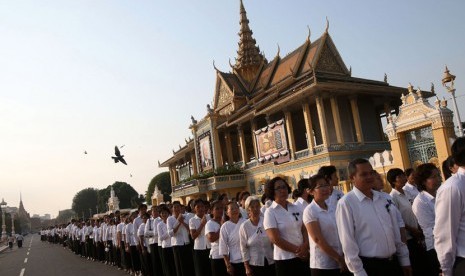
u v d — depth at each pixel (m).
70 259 27.00
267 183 6.91
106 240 21.03
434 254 6.43
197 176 39.84
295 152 32.88
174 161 63.97
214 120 43.47
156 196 65.12
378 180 7.11
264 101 36.34
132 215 17.12
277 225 6.58
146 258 14.77
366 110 35.34
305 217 5.82
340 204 5.24
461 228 4.39
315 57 36.75
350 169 5.39
